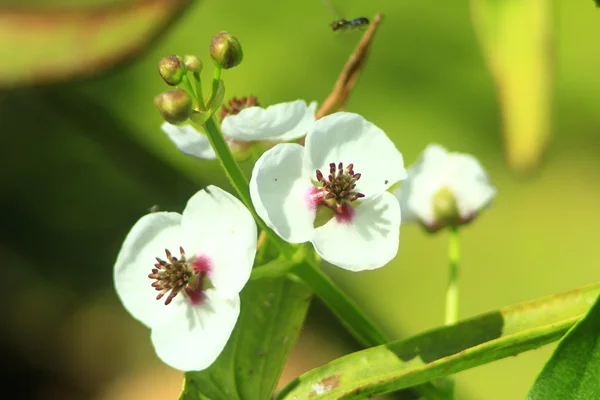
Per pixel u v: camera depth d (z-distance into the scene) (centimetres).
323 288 38
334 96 38
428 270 58
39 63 42
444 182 41
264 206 37
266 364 37
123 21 42
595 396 35
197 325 37
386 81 62
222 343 37
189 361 37
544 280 58
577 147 61
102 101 58
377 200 37
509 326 36
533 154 42
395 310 57
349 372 36
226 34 36
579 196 60
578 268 58
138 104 60
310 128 37
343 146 37
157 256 38
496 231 59
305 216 37
